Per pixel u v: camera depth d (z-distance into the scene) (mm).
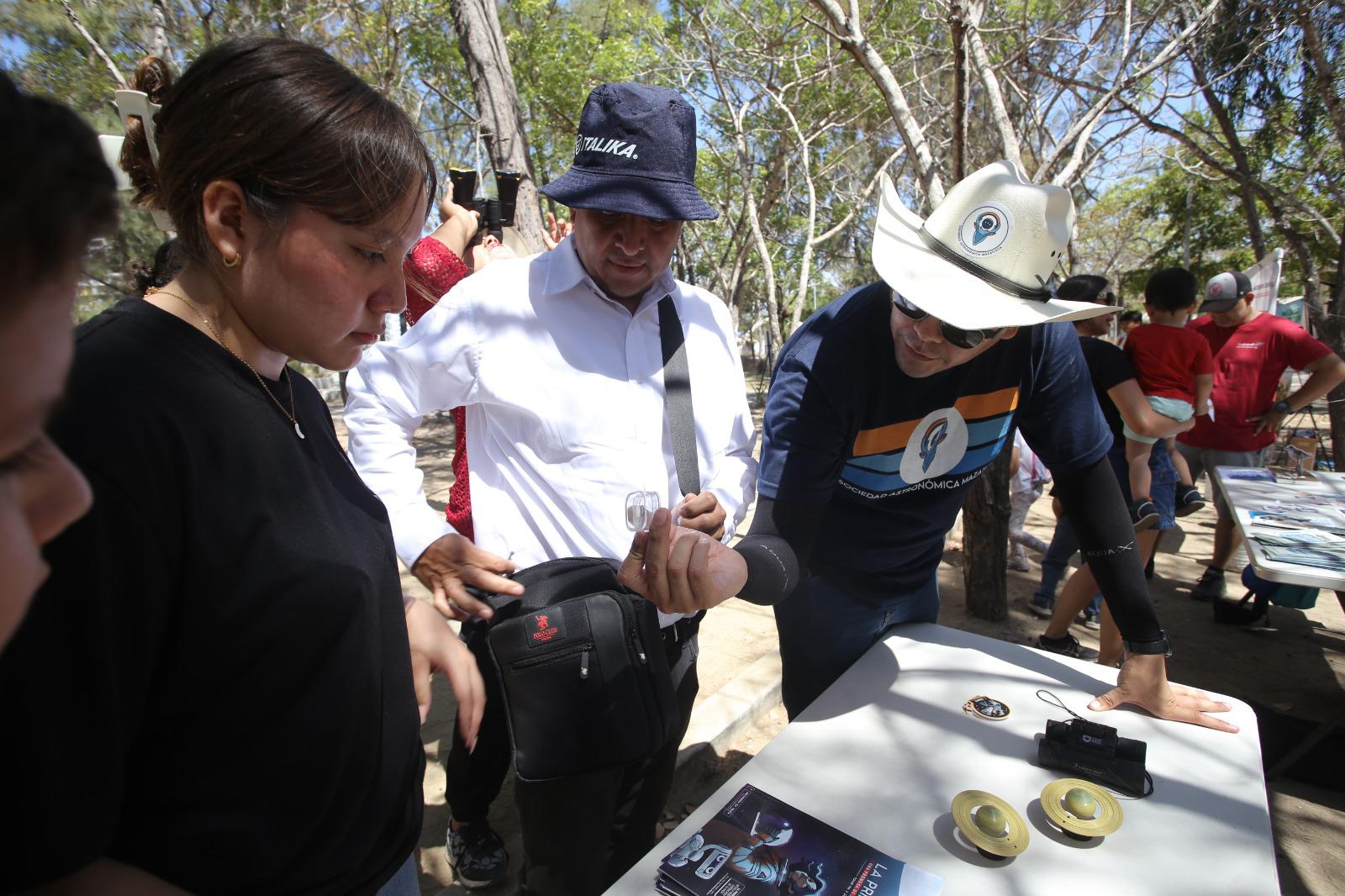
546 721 1354
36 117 396
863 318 1549
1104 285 3342
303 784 822
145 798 741
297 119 718
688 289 1802
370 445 1570
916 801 1258
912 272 1409
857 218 12242
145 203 947
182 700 729
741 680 3068
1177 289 3492
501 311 1545
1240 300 4578
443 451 9508
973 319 1305
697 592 1172
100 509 609
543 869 1481
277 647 771
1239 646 3732
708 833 1160
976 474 1792
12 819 593
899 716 1506
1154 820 1225
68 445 615
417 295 2078
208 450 718
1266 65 5535
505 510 1626
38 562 457
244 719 763
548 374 1556
